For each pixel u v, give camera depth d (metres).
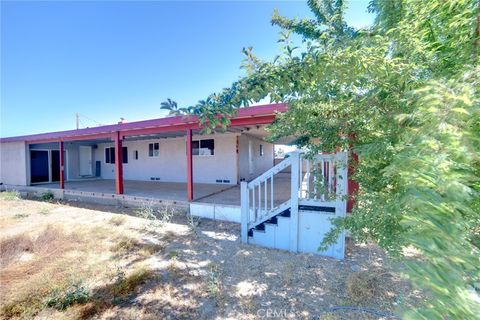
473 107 0.71
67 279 2.96
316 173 2.97
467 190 0.68
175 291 2.77
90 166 14.81
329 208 3.66
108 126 8.04
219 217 5.93
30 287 2.81
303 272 3.15
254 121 5.53
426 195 0.73
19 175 11.54
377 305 2.40
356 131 2.10
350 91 1.88
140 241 4.41
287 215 4.05
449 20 1.20
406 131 1.16
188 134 6.55
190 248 4.07
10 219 6.12
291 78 1.51
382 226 1.65
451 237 0.67
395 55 1.55
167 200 6.82
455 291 0.62
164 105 1.62
